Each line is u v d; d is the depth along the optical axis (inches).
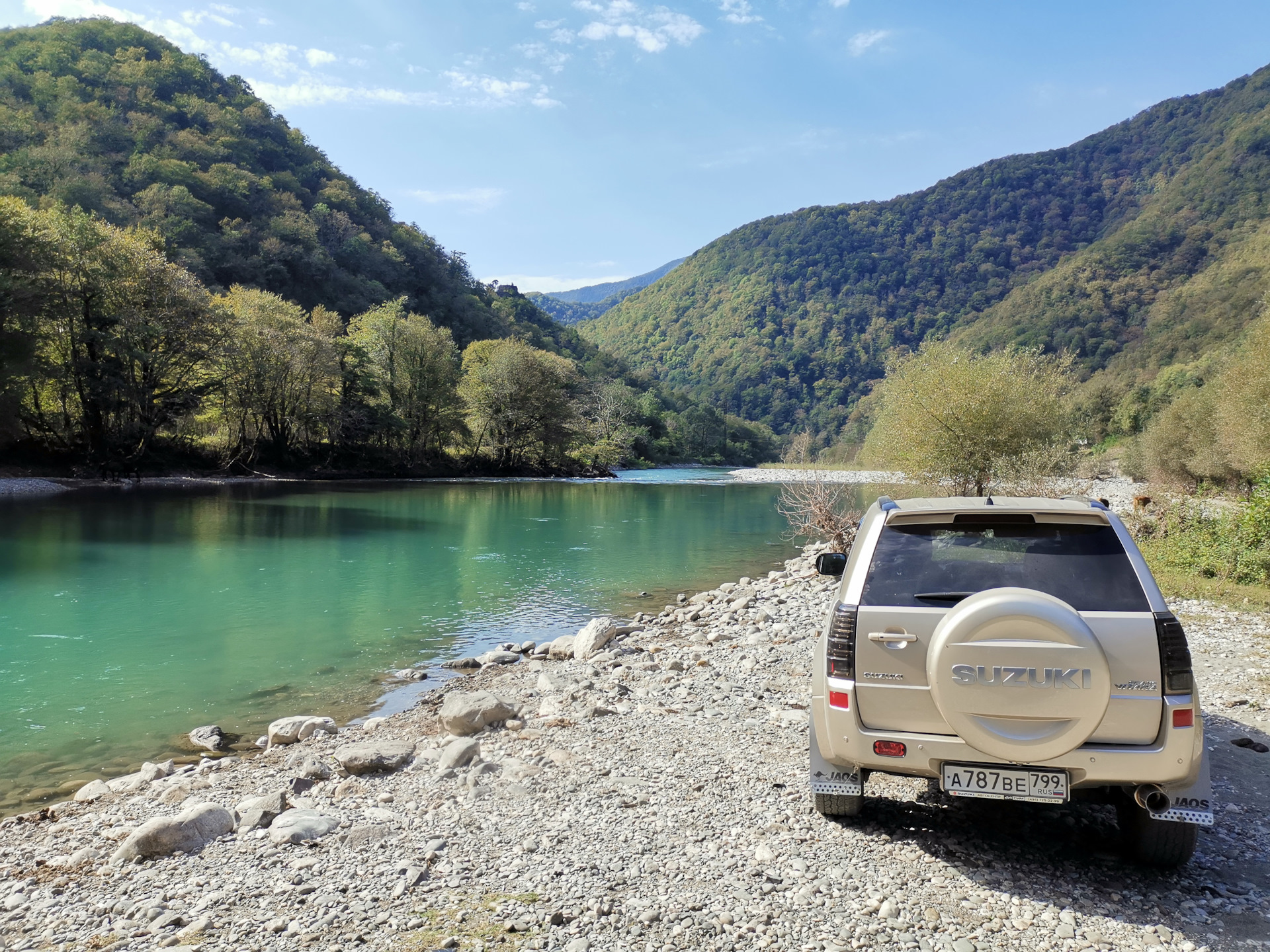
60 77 5679.1
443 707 287.7
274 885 155.4
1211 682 308.8
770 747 238.4
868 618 157.9
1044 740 144.2
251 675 388.5
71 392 1927.9
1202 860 163.6
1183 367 3713.1
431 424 3006.9
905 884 151.2
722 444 6200.8
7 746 288.7
